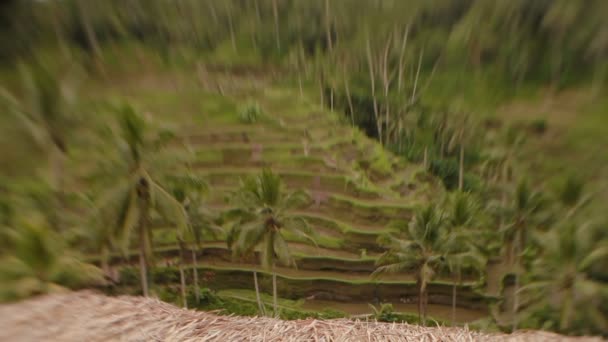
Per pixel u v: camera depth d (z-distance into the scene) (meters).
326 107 36.88
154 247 22.30
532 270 16.86
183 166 14.12
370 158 30.88
